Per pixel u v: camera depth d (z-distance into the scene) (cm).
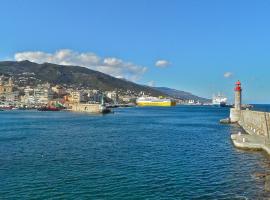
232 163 5375
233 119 14800
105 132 10856
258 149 6525
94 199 3616
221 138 9050
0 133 10406
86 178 4447
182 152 6575
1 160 5706
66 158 5900
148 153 6456
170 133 10556
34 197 3691
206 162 5506
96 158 5897
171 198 3628
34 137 9288
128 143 8006
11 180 4353
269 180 4272
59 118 19438
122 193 3809
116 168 5056
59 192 3853
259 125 8538
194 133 10538
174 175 4609
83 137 9331
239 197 3619
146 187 4031
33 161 5619
